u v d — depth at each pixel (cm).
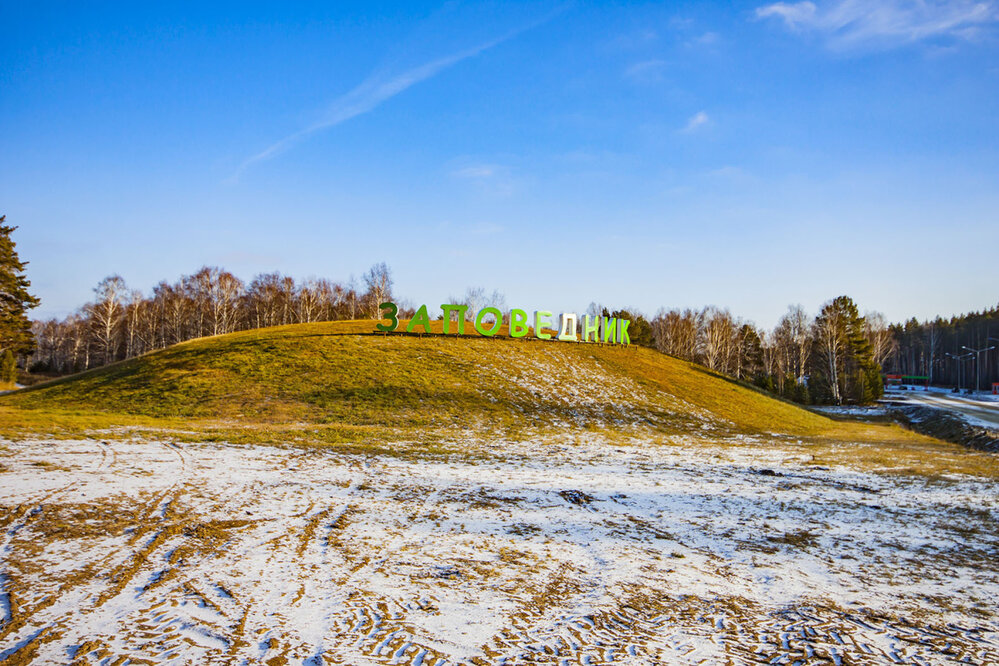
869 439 3897
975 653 848
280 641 781
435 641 804
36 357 10175
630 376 4806
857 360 7412
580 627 876
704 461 2573
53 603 858
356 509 1448
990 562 1273
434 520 1397
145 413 3069
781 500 1800
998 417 5228
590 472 2148
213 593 923
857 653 835
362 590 970
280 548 1145
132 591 913
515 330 5175
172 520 1269
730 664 784
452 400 3634
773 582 1109
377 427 3031
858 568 1210
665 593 1027
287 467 1895
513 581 1048
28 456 1772
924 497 1923
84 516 1253
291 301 9306
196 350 4244
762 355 9619
